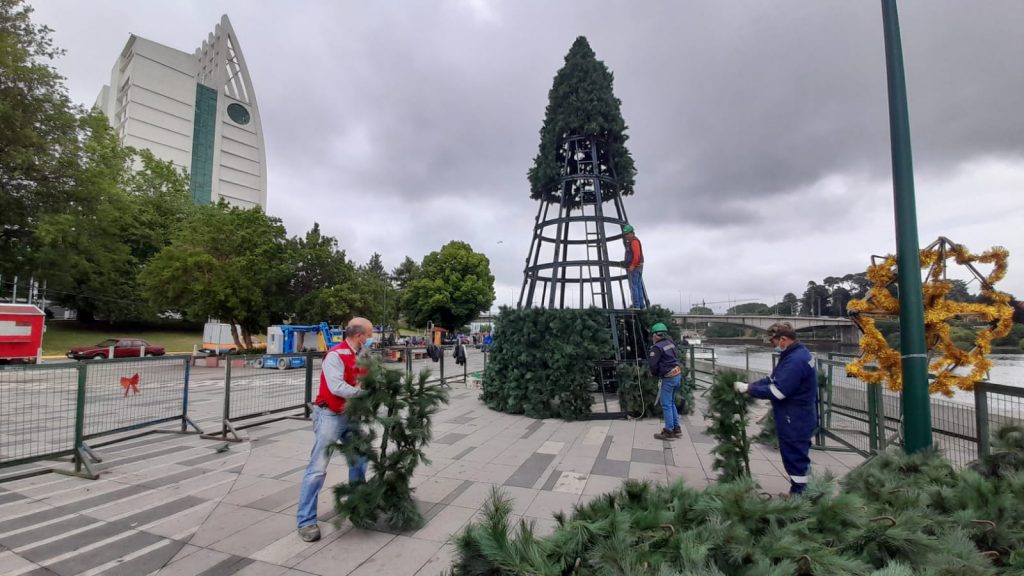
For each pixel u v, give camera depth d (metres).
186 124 97.44
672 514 2.00
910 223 4.04
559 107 9.84
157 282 24.33
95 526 3.80
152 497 4.46
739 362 16.70
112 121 99.81
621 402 8.09
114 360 6.33
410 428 3.73
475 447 6.16
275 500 4.38
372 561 3.19
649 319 8.35
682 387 8.34
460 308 49.22
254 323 27.41
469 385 13.81
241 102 110.12
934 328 4.48
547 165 9.60
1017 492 2.29
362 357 3.81
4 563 3.21
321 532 3.65
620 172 9.76
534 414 8.05
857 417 6.27
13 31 20.20
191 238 25.94
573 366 7.92
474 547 1.72
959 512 2.19
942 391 4.45
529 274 9.64
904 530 1.85
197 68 106.81
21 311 20.94
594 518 2.04
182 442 6.62
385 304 44.56
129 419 6.48
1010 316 4.18
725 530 1.82
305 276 30.11
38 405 5.80
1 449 5.81
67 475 5.12
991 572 1.67
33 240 22.31
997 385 3.48
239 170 108.69
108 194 25.11
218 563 3.19
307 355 8.57
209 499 4.40
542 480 4.81
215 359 23.28
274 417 8.37
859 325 4.98
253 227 27.19
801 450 3.69
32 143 19.75
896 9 4.21
